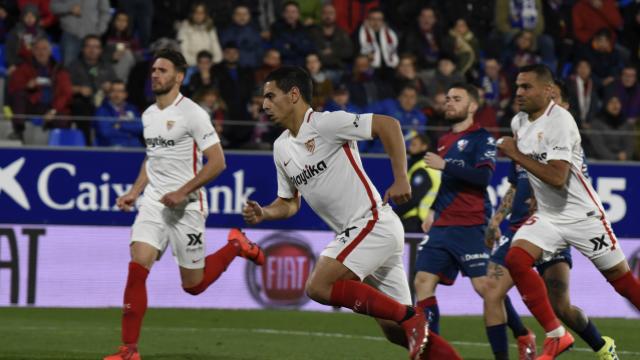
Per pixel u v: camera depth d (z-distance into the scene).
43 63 41.91
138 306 23.78
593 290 39.84
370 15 48.34
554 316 23.09
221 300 38.94
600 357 24.73
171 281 38.69
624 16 55.06
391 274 20.31
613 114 43.53
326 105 42.72
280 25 46.88
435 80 46.25
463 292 39.69
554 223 23.11
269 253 38.97
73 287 38.00
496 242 25.55
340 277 19.34
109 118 39.06
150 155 24.83
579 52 51.41
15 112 41.16
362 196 19.38
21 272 37.66
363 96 43.88
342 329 33.81
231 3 49.47
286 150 19.69
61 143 38.81
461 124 26.44
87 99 41.88
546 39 51.19
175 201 23.53
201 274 26.06
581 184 22.91
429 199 37.88
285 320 35.97
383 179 38.72
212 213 38.34
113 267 38.31
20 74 41.38
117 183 38.22
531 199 25.11
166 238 24.88
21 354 26.08
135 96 42.56
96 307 38.12
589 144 40.91
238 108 42.62
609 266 23.14
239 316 36.78
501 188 39.00
